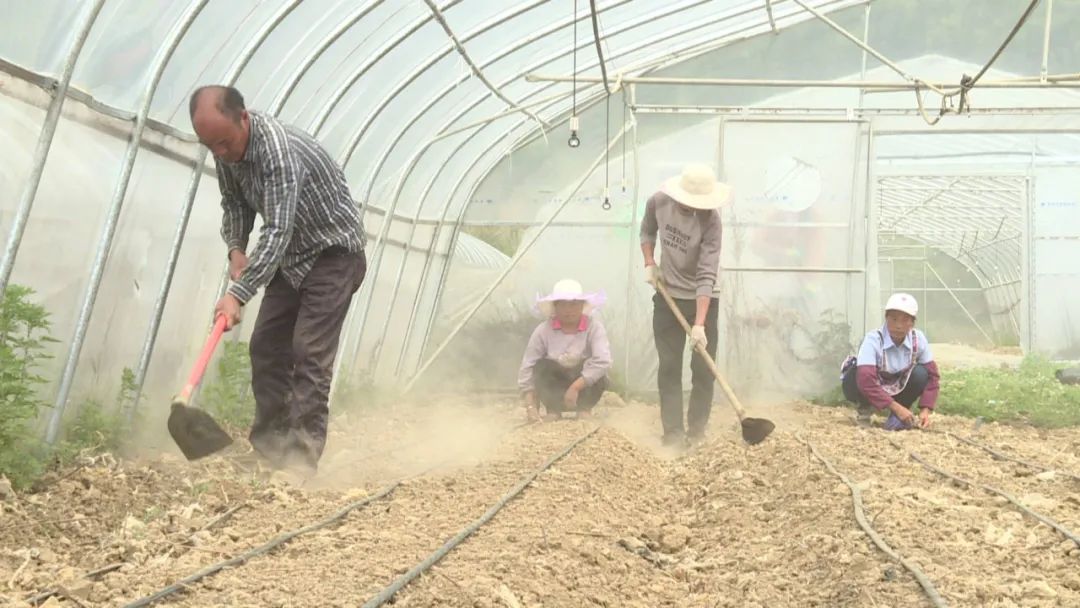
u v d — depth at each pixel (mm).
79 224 6820
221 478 6309
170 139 7758
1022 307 17781
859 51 14539
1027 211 17750
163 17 6941
